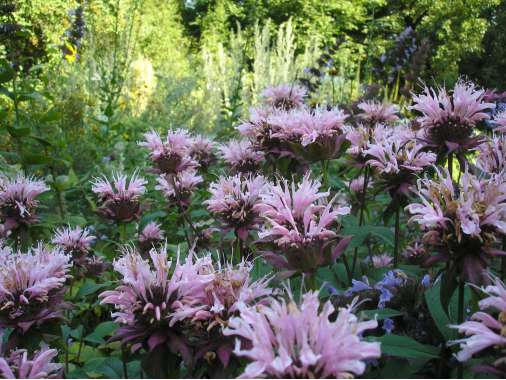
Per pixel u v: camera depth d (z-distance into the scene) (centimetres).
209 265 198
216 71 1215
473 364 192
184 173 433
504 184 191
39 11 987
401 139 305
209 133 905
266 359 137
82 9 927
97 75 920
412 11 2047
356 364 132
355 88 982
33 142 576
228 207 291
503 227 180
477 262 186
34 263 238
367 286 237
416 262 326
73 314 321
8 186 358
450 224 190
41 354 198
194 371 193
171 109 968
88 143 675
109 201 377
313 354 132
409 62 889
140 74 1127
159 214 435
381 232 291
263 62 1120
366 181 329
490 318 159
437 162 285
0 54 677
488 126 359
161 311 184
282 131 357
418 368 201
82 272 368
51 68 805
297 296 231
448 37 1898
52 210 546
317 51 1160
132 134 770
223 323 177
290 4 2119
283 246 217
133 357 197
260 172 388
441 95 282
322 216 217
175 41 1798
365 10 2253
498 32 1914
